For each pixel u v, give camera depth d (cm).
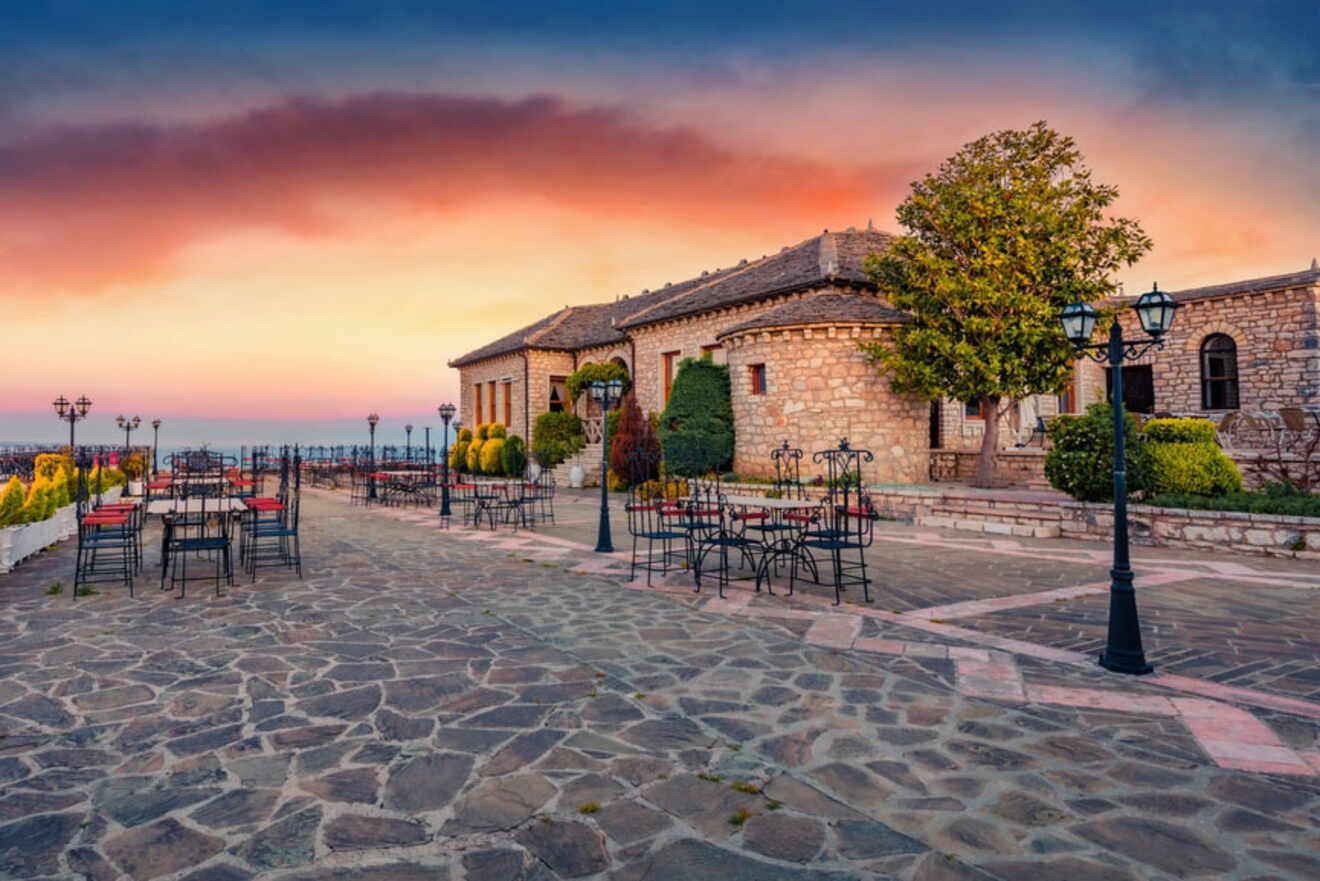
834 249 2098
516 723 431
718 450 1980
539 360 2994
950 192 1534
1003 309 1493
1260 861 285
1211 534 1071
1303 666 534
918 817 321
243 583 877
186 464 1579
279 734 414
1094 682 501
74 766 372
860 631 642
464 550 1155
